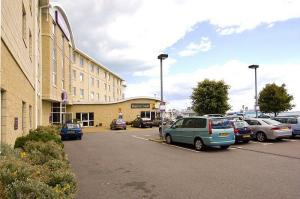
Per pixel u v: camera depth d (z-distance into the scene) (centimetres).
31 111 1578
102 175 888
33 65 1659
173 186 746
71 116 4044
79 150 1520
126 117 4288
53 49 2891
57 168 558
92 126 4125
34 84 1700
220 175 864
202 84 2702
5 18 748
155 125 3825
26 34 1272
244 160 1124
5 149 673
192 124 1523
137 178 842
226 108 2672
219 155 1270
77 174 905
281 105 3102
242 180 796
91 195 673
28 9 1374
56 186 429
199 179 818
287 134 1750
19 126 1054
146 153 1362
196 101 2723
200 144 1448
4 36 731
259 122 1806
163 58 2002
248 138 1661
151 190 712
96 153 1390
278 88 3158
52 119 3231
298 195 652
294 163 1042
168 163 1085
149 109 4394
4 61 752
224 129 1433
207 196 655
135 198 648
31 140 973
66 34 3416
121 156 1278
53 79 2839
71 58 3825
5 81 768
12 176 400
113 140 2058
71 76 3822
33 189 364
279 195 654
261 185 741
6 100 798
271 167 973
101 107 4178
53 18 2861
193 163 1078
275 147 1501
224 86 2672
